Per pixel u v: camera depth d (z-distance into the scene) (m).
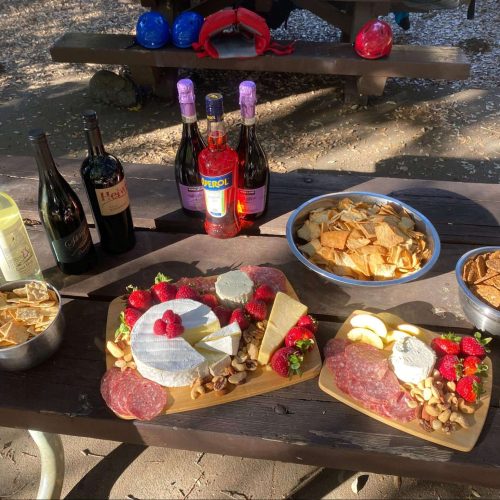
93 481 1.43
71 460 1.47
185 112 1.15
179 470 1.45
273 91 3.41
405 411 0.90
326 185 1.46
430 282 1.16
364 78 3.09
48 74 3.69
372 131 3.02
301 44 2.96
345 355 0.98
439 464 0.86
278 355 0.94
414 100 3.29
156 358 0.92
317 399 0.94
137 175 1.51
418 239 1.17
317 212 1.24
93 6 4.80
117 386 0.95
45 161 1.04
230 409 0.93
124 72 3.35
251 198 1.28
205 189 1.18
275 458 0.95
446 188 1.43
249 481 1.43
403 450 0.87
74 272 1.19
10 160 1.56
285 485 1.41
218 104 1.04
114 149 2.91
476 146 2.89
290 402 0.94
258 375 0.96
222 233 1.27
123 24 4.43
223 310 1.03
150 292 1.08
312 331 1.01
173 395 0.94
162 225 1.35
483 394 0.92
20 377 0.99
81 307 1.12
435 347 0.97
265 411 0.93
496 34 4.08
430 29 4.18
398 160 2.79
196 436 0.92
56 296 1.02
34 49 4.06
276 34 4.15
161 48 2.90
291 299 1.05
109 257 1.24
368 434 0.89
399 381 0.93
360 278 1.13
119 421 0.92
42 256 1.24
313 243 1.17
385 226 1.13
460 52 2.87
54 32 4.32
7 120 3.17
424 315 1.09
